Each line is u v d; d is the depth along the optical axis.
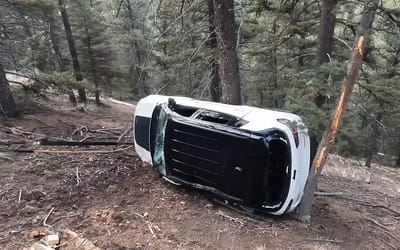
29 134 10.05
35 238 4.51
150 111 7.01
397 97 7.08
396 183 11.59
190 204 5.94
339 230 5.87
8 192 5.74
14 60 13.10
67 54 21.23
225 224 5.41
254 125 5.39
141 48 23.34
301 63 12.43
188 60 8.88
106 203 5.69
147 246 4.57
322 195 7.89
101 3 20.89
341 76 7.66
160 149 6.59
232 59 7.61
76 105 18.81
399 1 8.07
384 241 5.82
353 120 7.91
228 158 5.43
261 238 5.14
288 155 5.17
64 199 5.67
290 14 10.34
